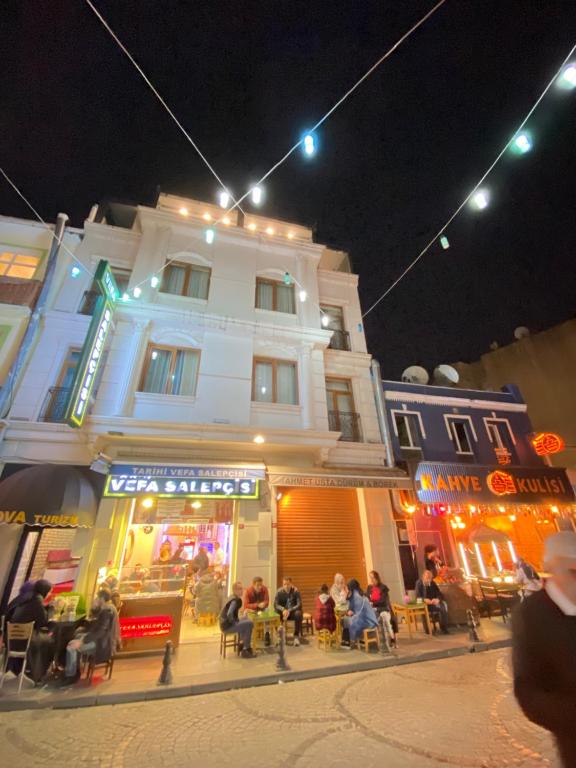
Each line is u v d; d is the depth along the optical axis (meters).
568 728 1.67
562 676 1.75
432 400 14.52
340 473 10.38
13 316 10.41
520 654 1.89
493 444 14.60
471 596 10.03
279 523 10.31
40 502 7.57
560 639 1.81
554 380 19.06
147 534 11.24
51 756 4.00
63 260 11.83
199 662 6.88
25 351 10.05
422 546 11.98
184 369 11.09
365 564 10.57
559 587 1.94
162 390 10.63
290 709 5.06
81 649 5.99
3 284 10.82
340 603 8.58
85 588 8.23
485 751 3.87
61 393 9.98
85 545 8.60
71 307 11.26
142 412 9.95
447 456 13.64
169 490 8.89
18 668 5.83
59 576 9.24
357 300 15.16
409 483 10.74
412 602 9.47
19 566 8.39
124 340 10.81
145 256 12.28
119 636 6.56
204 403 10.54
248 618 7.49
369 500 11.27
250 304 12.70
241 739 4.29
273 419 11.05
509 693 5.35
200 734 4.43
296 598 8.52
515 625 2.00
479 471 12.73
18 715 5.01
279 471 9.92
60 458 9.16
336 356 13.34
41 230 11.92
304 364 12.16
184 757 3.95
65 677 5.84
